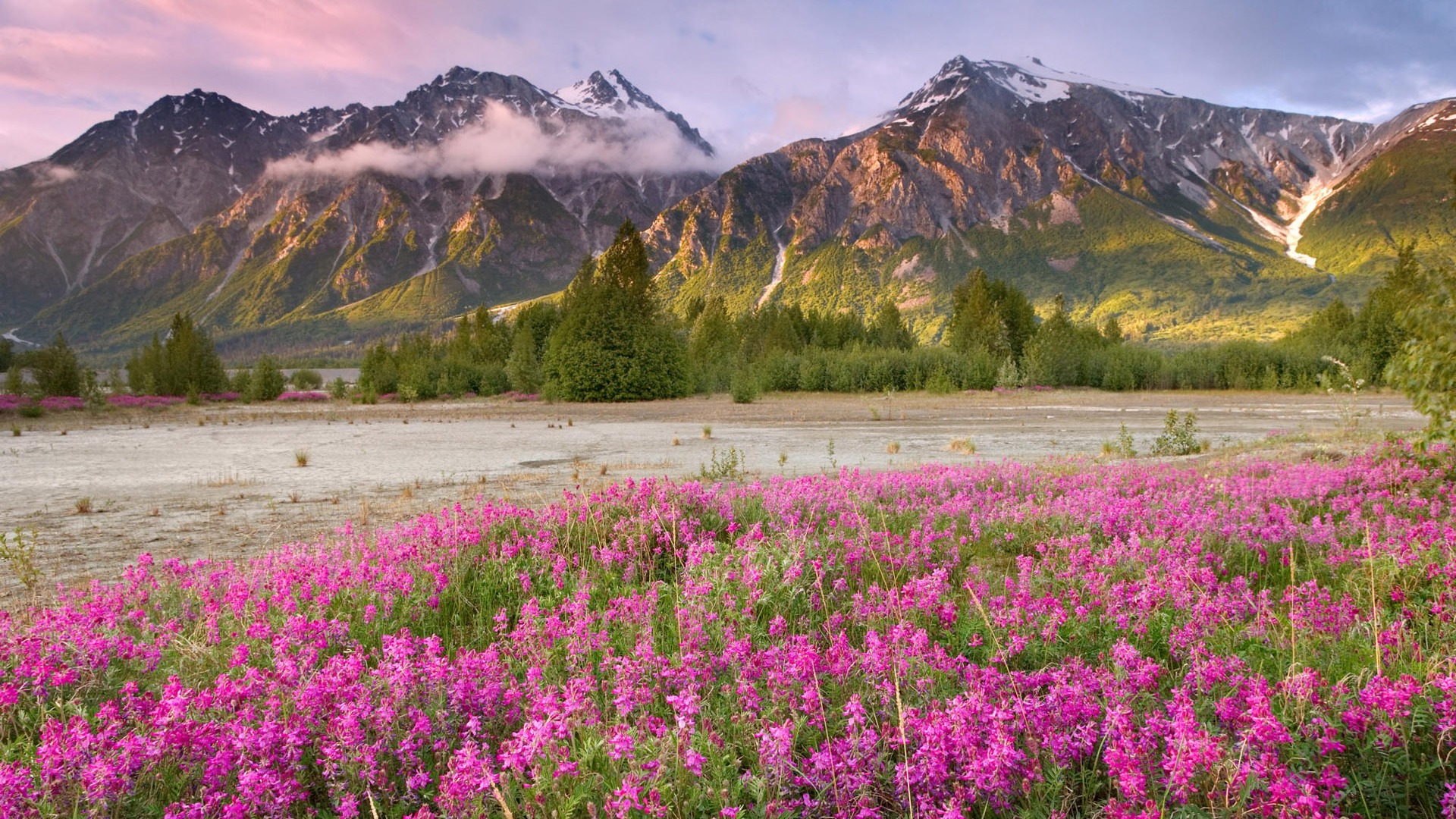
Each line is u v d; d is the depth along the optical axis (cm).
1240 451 1741
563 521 763
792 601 543
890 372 5344
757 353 6450
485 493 1316
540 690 366
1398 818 290
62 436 2681
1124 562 634
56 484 1507
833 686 379
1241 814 267
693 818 297
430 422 3247
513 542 711
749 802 303
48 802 289
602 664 408
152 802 307
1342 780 281
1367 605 530
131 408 4325
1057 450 1966
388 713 329
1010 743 288
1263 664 416
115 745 316
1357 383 2172
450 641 517
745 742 337
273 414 3822
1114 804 281
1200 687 371
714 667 413
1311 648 438
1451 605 492
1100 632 477
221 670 439
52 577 785
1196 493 958
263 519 1103
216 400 5134
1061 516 831
